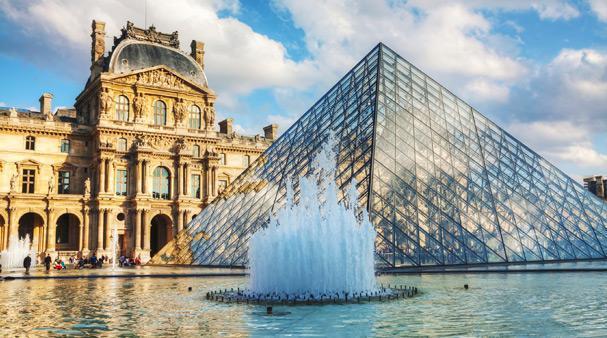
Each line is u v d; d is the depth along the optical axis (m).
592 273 43.03
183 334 19.33
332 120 62.22
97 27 125.19
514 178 59.16
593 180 125.00
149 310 26.09
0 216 104.12
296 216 32.94
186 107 121.44
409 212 49.16
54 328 21.02
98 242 107.25
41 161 109.56
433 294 30.38
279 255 32.22
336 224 32.66
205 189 122.12
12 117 107.06
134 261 97.44
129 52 118.38
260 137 138.12
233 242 59.44
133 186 112.88
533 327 19.78
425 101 62.84
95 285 43.47
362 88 62.34
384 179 50.47
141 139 114.19
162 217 119.44
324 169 55.66
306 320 21.97
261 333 19.27
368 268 33.00
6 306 28.52
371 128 54.62
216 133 125.88
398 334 18.67
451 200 52.44
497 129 65.88
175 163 118.19
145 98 116.88
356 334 18.78
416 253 46.44
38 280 51.09
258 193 62.94
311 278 31.86
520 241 52.09
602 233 57.16
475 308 24.83
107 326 21.38
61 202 106.69
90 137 114.69
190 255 65.31
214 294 32.44
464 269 46.66
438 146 57.72
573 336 18.03
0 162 105.44
